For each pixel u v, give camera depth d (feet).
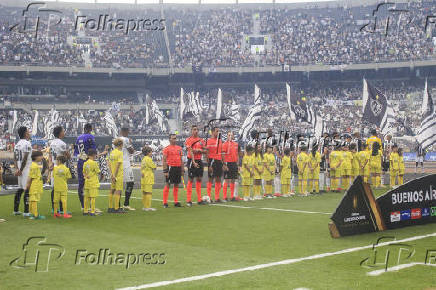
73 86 205.77
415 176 86.28
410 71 197.88
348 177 62.90
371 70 201.87
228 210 43.06
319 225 34.06
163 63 199.72
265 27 217.56
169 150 45.68
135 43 208.85
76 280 20.27
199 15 225.56
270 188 56.80
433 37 194.90
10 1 213.46
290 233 30.83
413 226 33.19
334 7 225.15
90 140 42.42
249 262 23.09
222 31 217.36
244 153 57.82
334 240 28.45
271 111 189.37
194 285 19.33
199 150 47.78
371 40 201.77
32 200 38.32
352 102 190.08
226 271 21.45
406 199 32.94
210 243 27.71
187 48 208.95
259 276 20.57
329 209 43.50
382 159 73.82
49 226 34.32
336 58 198.39
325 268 21.86
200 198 48.73
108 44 206.59
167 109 197.16
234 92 209.77
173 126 186.60
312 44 206.49
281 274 20.88
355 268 21.85
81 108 189.67
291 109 98.17
